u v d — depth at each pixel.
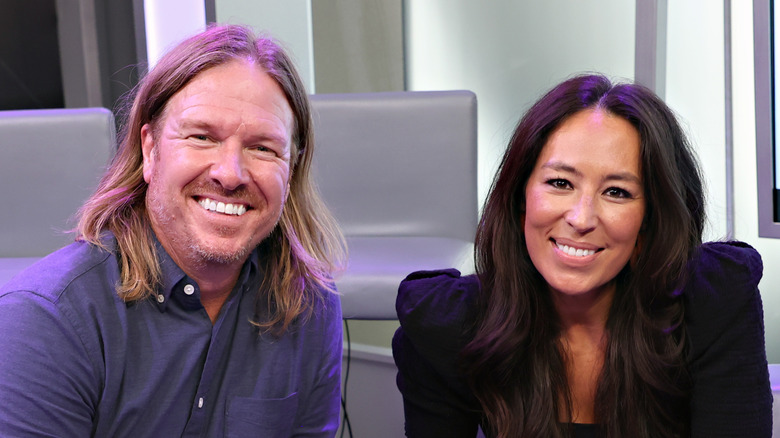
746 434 1.26
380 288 1.81
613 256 1.23
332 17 2.98
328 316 1.36
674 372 1.28
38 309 1.10
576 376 1.35
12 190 2.17
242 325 1.27
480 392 1.33
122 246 1.20
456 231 2.26
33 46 3.25
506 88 2.97
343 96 2.29
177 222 1.18
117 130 2.32
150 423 1.20
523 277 1.30
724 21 2.53
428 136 2.25
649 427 1.31
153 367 1.19
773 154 2.14
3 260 2.07
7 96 3.29
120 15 3.19
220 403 1.25
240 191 1.18
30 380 1.08
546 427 1.30
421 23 3.06
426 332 1.34
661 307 1.28
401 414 2.31
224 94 1.18
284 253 1.32
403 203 2.27
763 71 2.14
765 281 2.55
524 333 1.30
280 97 1.23
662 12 2.47
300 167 1.34
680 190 1.24
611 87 1.26
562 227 1.23
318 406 1.35
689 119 2.61
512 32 2.93
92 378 1.14
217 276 1.22
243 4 2.80
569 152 1.21
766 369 1.28
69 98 3.22
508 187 1.29
